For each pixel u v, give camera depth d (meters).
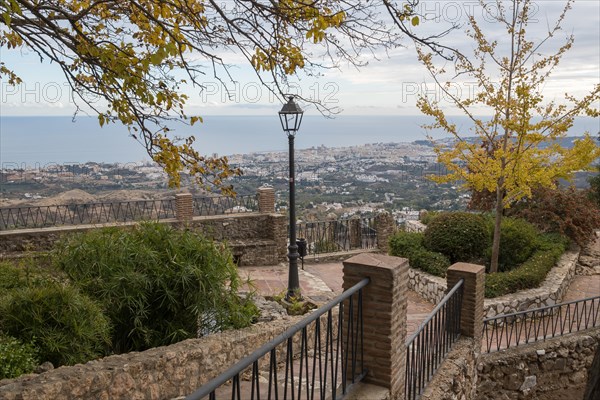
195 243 6.46
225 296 6.55
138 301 5.79
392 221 16.39
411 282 12.87
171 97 5.51
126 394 4.56
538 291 11.11
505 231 13.33
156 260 6.12
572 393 9.22
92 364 4.59
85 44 5.25
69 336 4.92
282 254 15.24
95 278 5.82
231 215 15.22
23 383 3.98
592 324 10.34
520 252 13.06
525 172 11.48
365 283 4.00
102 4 5.79
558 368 9.08
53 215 13.16
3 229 12.62
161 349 5.18
